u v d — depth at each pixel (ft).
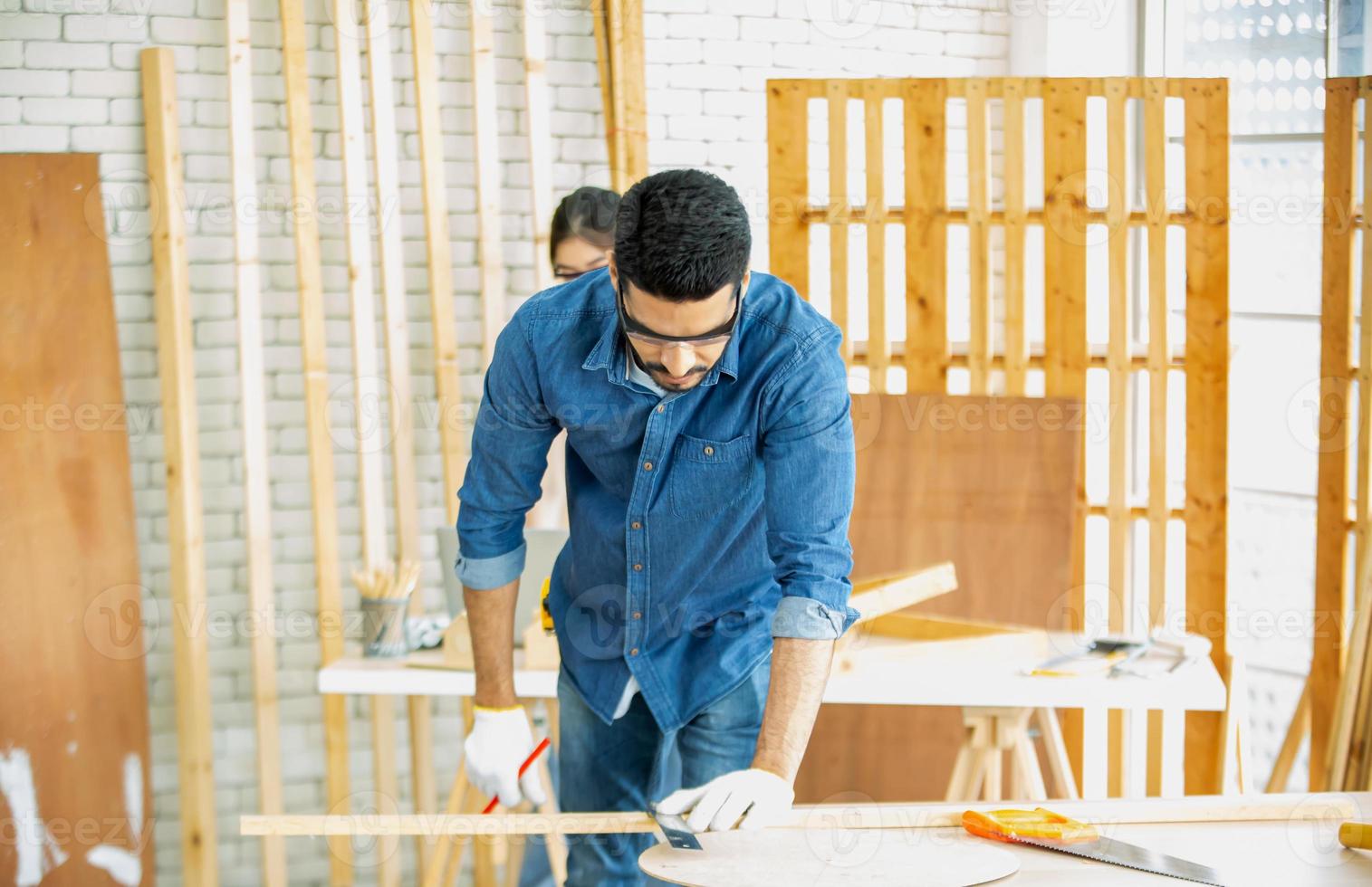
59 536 11.31
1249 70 13.06
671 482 6.48
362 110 12.20
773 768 5.86
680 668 7.09
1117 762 12.15
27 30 11.57
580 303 6.22
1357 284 11.09
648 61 12.93
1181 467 13.98
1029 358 12.03
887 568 11.13
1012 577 10.96
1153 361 11.74
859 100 13.69
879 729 11.52
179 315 11.74
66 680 11.35
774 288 6.26
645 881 7.65
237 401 12.26
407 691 9.71
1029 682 9.12
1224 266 11.42
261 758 12.13
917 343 11.95
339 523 12.64
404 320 12.24
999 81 11.66
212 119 11.97
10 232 11.16
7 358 11.12
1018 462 11.10
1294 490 13.12
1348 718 9.80
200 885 11.99
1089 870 5.07
